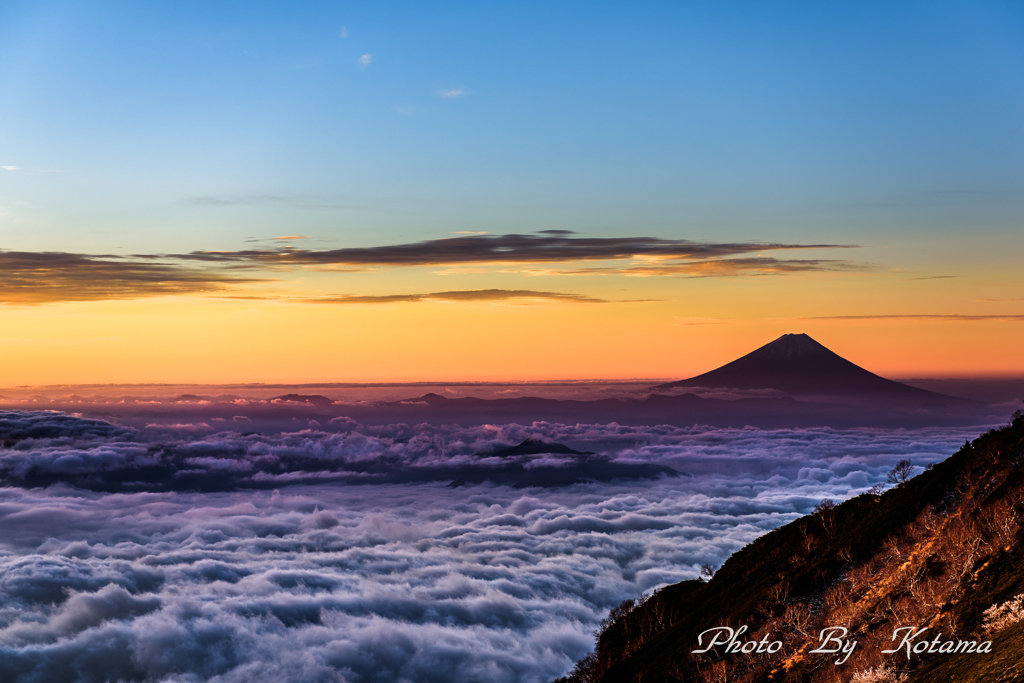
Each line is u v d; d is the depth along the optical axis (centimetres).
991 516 2947
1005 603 2280
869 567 3584
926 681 2130
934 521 3562
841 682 2567
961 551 2881
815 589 3719
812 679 2756
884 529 3875
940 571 2889
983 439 3912
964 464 3869
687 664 3619
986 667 1900
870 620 2950
